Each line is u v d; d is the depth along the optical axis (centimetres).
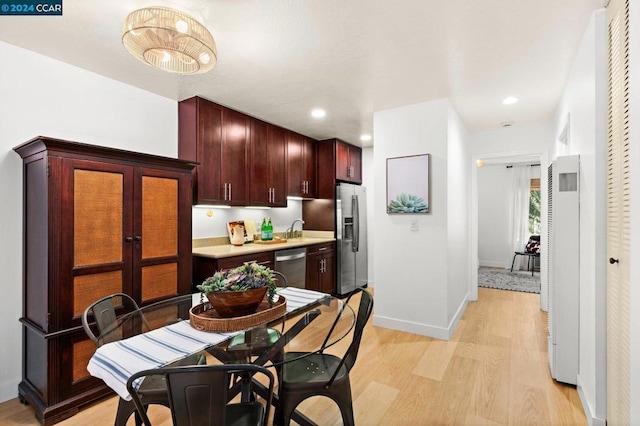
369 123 393
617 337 158
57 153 194
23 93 217
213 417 104
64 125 236
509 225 679
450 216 318
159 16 151
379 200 345
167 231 250
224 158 329
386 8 171
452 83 270
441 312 309
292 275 385
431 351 278
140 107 283
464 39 202
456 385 223
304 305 189
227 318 149
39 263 198
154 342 136
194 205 310
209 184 313
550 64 235
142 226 235
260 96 301
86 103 248
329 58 227
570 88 247
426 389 219
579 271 214
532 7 171
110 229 217
